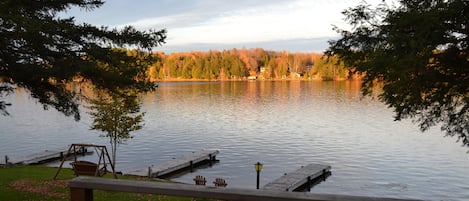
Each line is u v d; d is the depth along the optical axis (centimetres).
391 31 552
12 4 765
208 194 343
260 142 3431
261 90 10094
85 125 4525
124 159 2848
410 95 557
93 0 968
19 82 902
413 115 654
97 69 885
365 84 625
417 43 488
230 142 3453
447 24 499
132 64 950
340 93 8806
